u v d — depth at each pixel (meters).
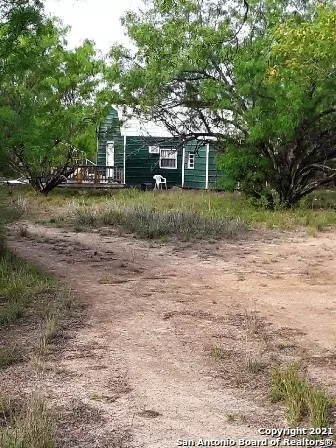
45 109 19.84
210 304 7.40
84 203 19.05
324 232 13.99
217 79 17.81
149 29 17.67
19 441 3.62
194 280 8.77
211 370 5.16
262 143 18.11
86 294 7.71
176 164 27.64
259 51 16.45
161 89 18.62
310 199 20.52
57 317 6.47
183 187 27.66
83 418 4.17
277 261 10.40
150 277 8.89
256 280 8.85
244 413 4.32
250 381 4.91
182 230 13.04
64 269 9.29
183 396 4.61
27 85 18.62
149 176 27.69
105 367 5.18
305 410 4.34
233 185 19.03
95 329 6.25
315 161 18.70
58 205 18.86
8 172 11.90
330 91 16.52
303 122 17.69
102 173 27.83
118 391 4.67
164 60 17.52
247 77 16.47
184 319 6.70
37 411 4.05
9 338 5.82
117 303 7.33
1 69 10.55
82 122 21.69
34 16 9.93
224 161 18.78
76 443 3.81
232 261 10.32
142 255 10.68
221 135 19.08
